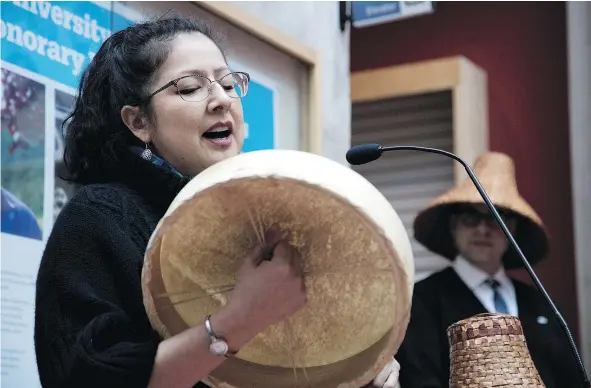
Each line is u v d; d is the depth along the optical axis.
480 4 5.07
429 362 2.64
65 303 1.34
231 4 2.74
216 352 1.21
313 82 3.16
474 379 1.59
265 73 2.95
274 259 1.21
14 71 2.09
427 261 4.75
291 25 3.20
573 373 2.73
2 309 2.02
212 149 1.54
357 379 1.28
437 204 3.04
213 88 1.54
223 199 1.22
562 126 4.88
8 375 2.03
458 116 4.78
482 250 2.91
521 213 2.98
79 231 1.39
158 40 1.58
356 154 1.64
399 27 5.16
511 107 4.97
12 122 2.07
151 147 1.56
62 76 2.21
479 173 3.12
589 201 4.66
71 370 1.26
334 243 1.23
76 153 1.61
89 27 2.30
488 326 1.62
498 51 5.01
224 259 1.28
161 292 1.29
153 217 1.47
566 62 4.91
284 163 1.18
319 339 1.30
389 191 4.94
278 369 1.34
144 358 1.23
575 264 4.71
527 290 2.92
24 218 2.08
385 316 1.26
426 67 4.90
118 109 1.57
